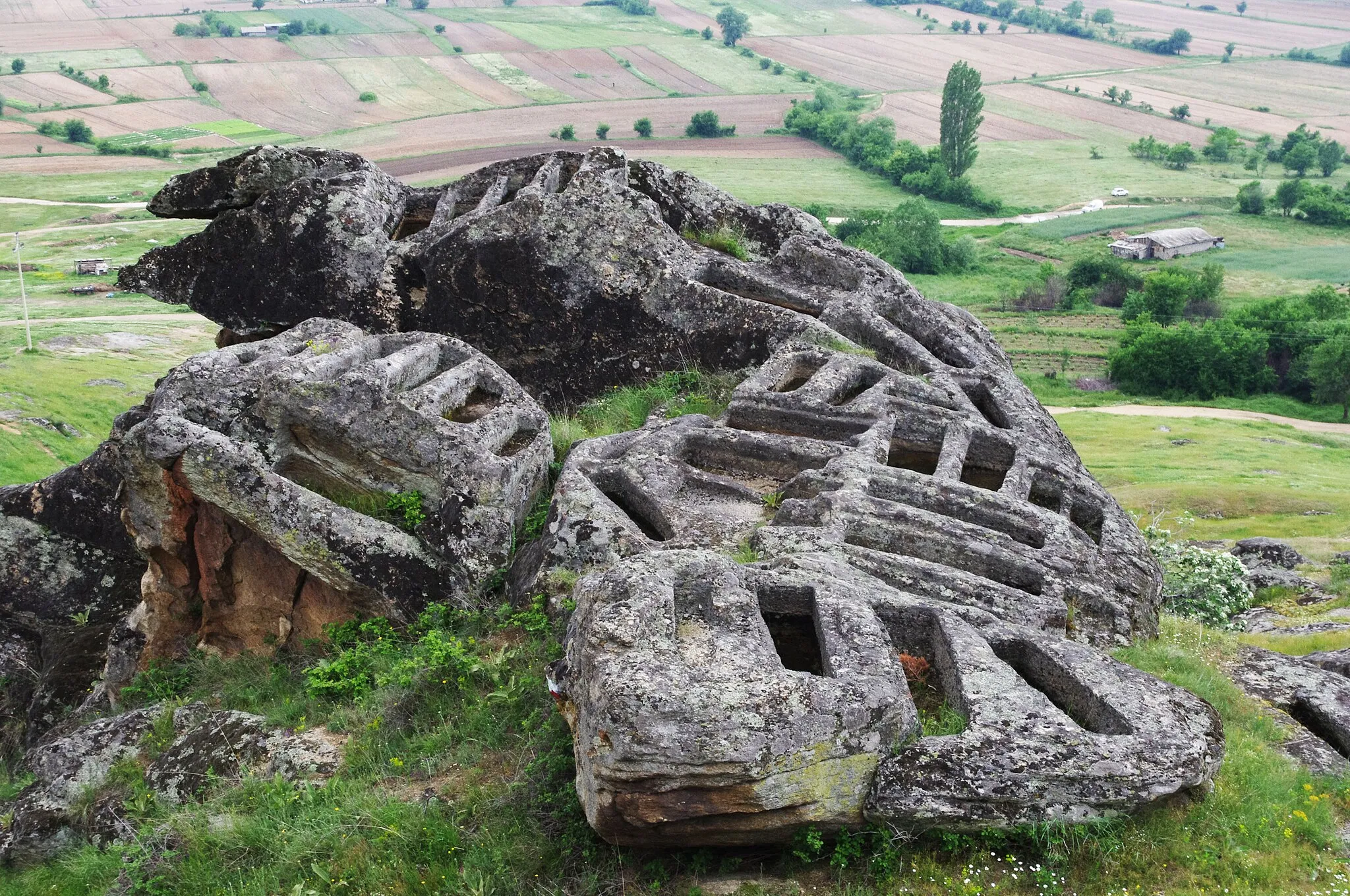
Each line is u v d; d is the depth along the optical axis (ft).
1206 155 461.37
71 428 144.77
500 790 25.18
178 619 40.01
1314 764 26.89
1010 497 35.19
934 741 21.65
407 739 28.76
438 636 32.35
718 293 50.47
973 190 384.68
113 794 31.96
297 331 42.73
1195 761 21.62
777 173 408.87
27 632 48.83
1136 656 29.99
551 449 41.01
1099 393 222.07
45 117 463.42
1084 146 477.77
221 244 55.36
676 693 20.70
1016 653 25.93
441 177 366.84
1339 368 205.36
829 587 26.07
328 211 54.13
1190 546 54.34
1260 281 297.12
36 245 311.68
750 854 22.08
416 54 581.94
